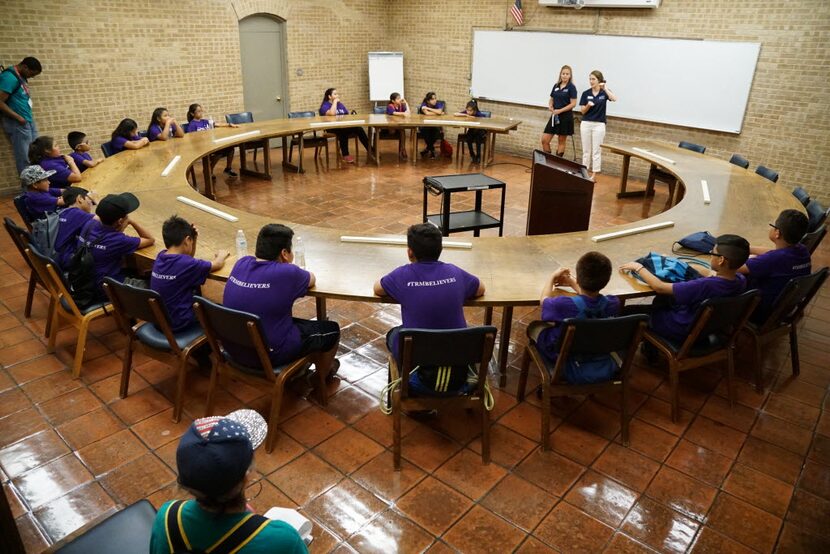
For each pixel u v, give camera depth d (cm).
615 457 286
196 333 308
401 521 245
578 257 353
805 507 258
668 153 669
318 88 1011
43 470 271
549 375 284
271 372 276
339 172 842
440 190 470
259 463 276
